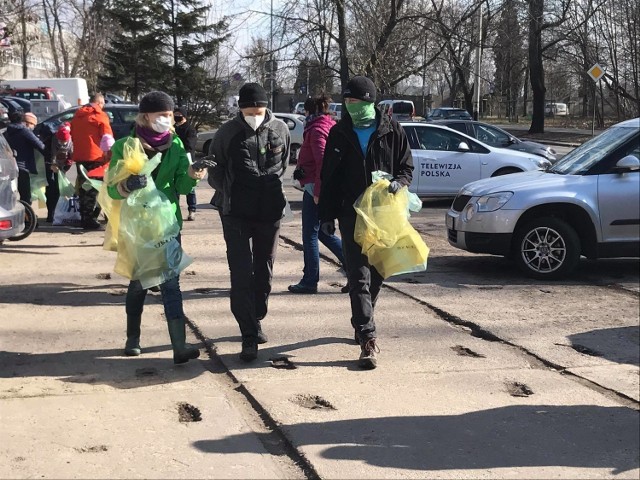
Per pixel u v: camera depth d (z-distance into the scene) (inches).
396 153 206.5
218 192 208.4
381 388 187.8
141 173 189.0
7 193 306.5
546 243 315.3
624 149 319.0
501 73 2345.0
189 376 193.9
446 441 159.0
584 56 1444.4
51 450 149.5
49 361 202.8
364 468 145.6
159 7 1358.3
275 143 203.0
